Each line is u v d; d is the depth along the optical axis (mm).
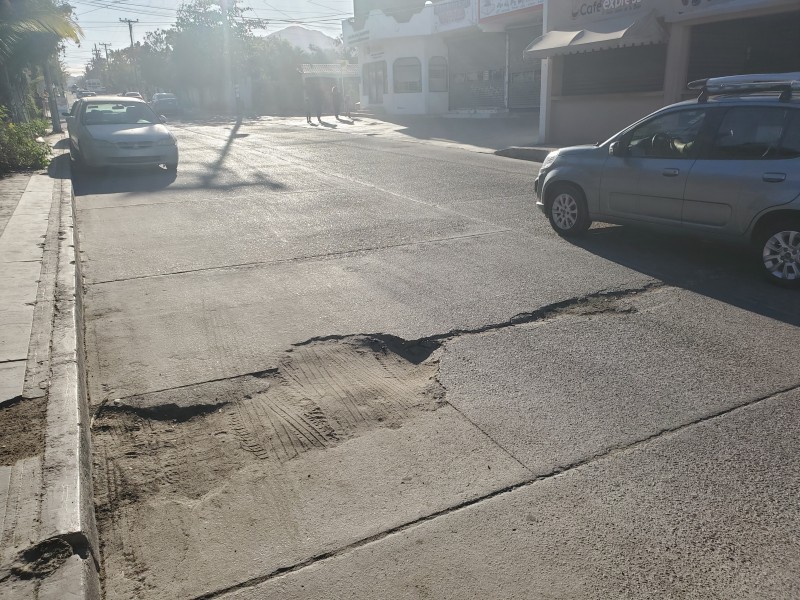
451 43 33188
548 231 8469
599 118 17969
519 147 18078
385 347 4953
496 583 2699
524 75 29297
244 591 2666
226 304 5852
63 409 3578
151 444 3701
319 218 9375
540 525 3033
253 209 10094
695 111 6816
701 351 4840
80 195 11531
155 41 64125
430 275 6641
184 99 64188
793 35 14789
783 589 2658
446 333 5188
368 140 22562
